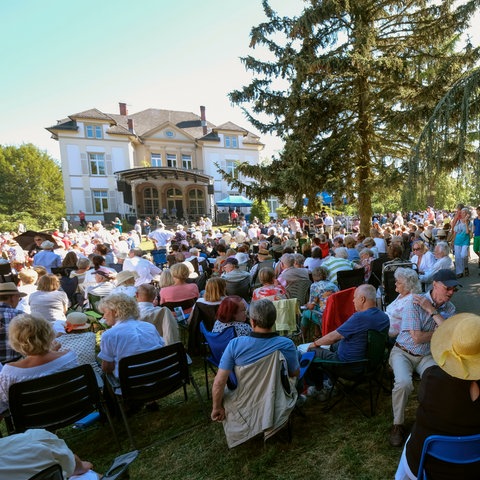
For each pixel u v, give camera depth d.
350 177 10.05
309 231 17.38
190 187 33.75
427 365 2.71
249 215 33.88
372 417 3.03
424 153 5.57
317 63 8.48
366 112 9.41
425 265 5.73
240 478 2.48
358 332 2.96
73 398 2.65
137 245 14.62
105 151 31.83
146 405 3.64
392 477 2.34
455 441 1.46
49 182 53.84
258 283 7.36
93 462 2.88
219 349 3.30
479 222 7.90
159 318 3.86
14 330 2.53
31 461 1.40
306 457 2.62
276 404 2.52
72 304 6.84
